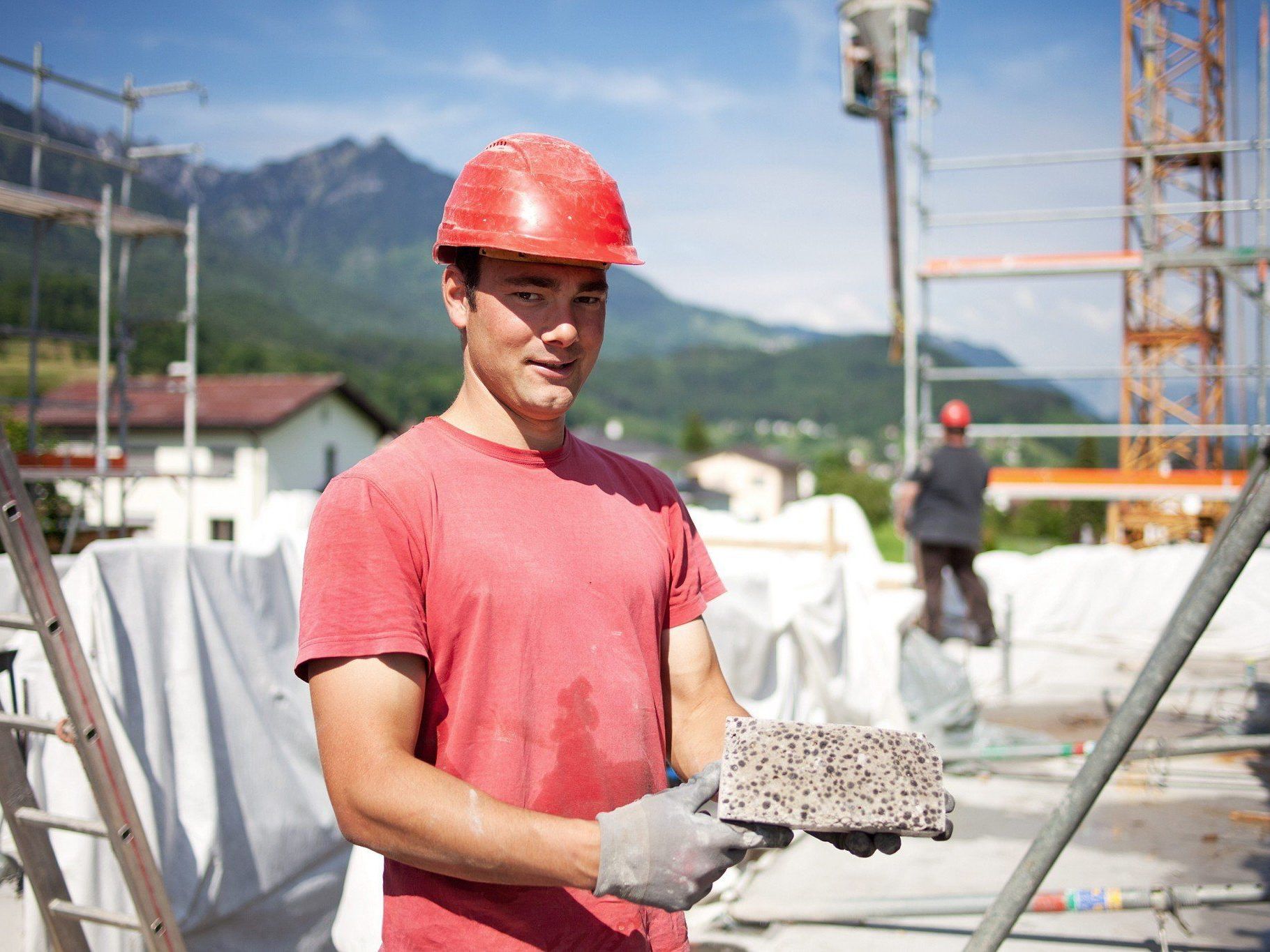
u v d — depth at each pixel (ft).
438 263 4.60
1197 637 5.03
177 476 40.70
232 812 9.04
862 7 26.17
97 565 8.45
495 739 4.06
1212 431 25.32
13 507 5.72
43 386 127.34
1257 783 14.05
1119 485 30.78
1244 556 4.88
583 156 4.43
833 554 16.92
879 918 9.35
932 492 19.27
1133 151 22.94
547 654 4.14
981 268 26.11
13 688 8.13
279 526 14.55
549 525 4.34
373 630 3.85
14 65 31.53
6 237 264.52
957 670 16.10
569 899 4.14
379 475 4.16
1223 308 41.37
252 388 95.96
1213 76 42.55
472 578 4.08
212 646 9.35
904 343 29.66
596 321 4.44
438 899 4.05
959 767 14.70
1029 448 481.46
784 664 13.37
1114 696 19.86
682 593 5.04
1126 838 11.94
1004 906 5.63
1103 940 9.37
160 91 36.65
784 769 3.65
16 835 6.45
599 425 653.71
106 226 34.22
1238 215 24.25
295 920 9.57
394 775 3.63
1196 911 10.03
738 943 9.40
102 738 6.04
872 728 3.85
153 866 6.30
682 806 3.70
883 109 27.86
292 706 10.18
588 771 4.16
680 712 4.98
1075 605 28.84
